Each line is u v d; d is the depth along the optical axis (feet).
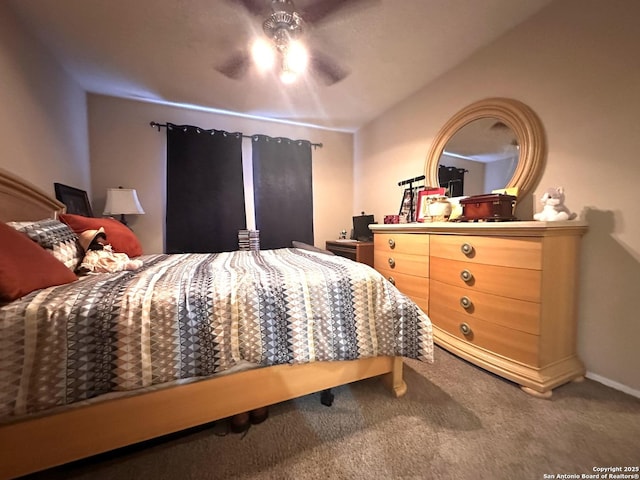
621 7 4.33
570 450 3.27
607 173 4.58
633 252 4.34
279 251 7.29
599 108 4.64
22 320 2.51
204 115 9.96
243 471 3.04
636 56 4.22
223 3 4.89
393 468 3.06
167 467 3.09
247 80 7.73
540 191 5.50
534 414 3.89
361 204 12.07
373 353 4.00
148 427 3.03
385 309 4.12
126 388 2.82
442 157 7.68
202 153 9.78
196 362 3.09
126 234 6.15
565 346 4.73
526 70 5.63
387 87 8.27
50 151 6.26
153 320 2.94
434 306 6.04
